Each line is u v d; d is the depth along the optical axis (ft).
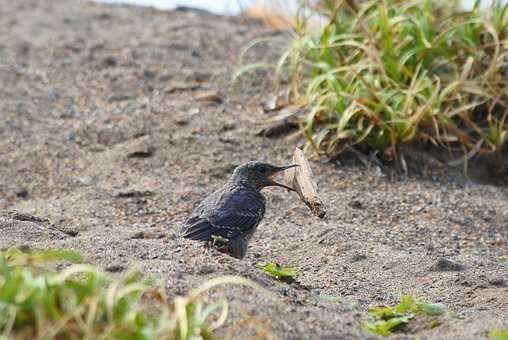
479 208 49.80
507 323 31.40
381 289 38.75
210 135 56.34
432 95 52.54
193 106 60.13
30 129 57.82
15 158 54.39
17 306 24.59
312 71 57.77
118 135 57.06
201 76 64.44
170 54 68.18
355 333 29.09
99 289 25.99
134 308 25.62
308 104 56.08
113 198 49.44
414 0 57.21
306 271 41.14
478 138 55.47
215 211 41.27
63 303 25.31
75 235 40.09
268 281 33.30
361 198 50.06
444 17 57.16
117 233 41.60
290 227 46.47
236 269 33.17
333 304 33.22
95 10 79.66
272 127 56.49
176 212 48.03
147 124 58.03
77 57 67.82
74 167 53.72
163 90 62.75
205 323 27.61
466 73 52.90
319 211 41.81
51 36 71.77
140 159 54.19
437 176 53.26
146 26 74.95
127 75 64.80
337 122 54.95
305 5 58.54
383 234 46.11
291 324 28.58
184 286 30.17
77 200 49.21
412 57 55.62
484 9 58.08
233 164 53.26
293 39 63.98
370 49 54.34
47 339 24.22
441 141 53.57
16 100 61.16
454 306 36.42
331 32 57.06
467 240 46.34
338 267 41.32
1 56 67.46
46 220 41.09
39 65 66.39
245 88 62.54
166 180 51.72
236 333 27.07
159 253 34.45
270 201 49.32
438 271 40.47
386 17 54.85
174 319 24.98
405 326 31.96
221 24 76.33
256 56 67.62
